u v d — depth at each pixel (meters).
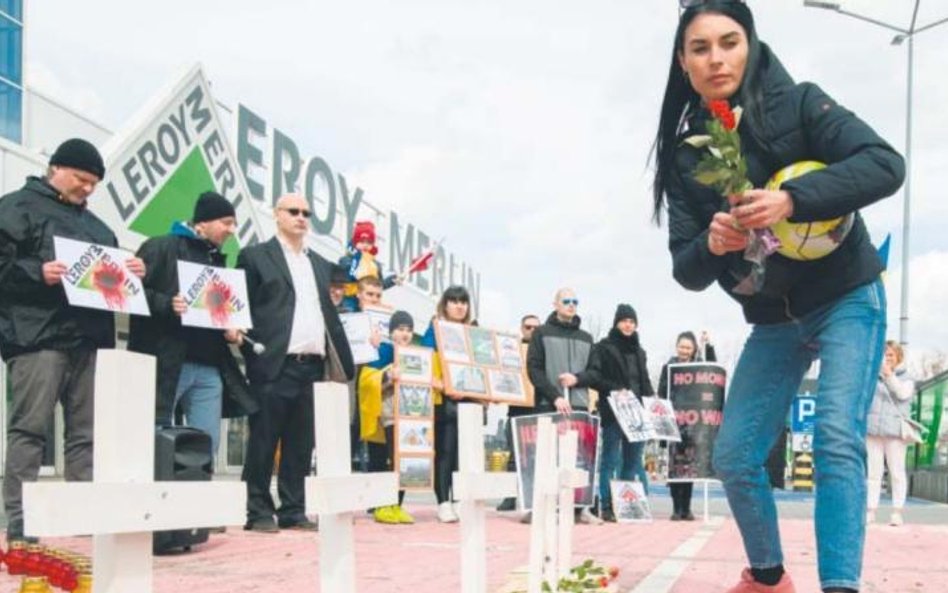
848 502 3.36
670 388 10.82
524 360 10.48
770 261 3.47
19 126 15.23
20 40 15.33
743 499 3.95
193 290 6.71
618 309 10.71
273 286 7.52
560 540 4.61
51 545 6.07
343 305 9.88
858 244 3.54
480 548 3.28
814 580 5.32
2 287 5.37
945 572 5.83
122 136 14.07
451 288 10.30
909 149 23.34
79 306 5.54
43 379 5.36
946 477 18.33
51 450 14.16
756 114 3.45
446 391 9.59
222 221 7.07
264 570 5.38
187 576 5.13
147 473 1.64
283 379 7.53
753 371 3.88
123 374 1.60
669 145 3.83
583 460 9.72
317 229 21.77
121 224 13.87
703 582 5.16
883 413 10.17
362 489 2.31
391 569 5.59
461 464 3.20
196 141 15.84
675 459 10.74
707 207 3.74
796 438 25.58
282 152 20.17
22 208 5.46
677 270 3.75
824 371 3.50
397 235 27.20
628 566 5.93
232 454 21.30
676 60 3.71
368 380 9.56
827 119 3.36
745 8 3.52
